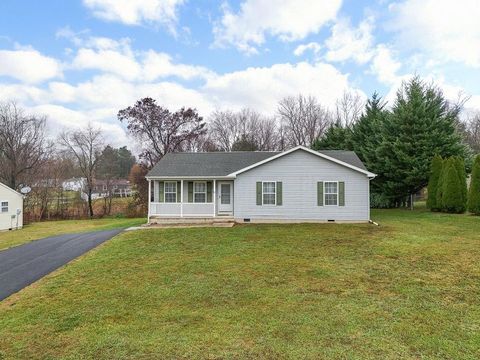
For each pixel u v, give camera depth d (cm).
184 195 1867
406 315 532
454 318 517
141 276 782
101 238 1399
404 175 2169
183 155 2097
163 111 3762
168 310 571
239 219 1719
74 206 3744
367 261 877
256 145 4294
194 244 1147
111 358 417
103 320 538
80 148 3894
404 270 788
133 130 3759
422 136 2100
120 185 4575
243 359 406
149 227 1628
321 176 1681
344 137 3002
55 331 504
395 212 2117
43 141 3628
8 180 3397
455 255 923
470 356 406
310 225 1562
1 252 1205
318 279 731
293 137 4341
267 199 1709
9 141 3378
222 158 2020
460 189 1888
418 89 2266
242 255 967
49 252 1153
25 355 433
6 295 701
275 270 805
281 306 578
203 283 715
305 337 461
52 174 3669
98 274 816
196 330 490
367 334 467
